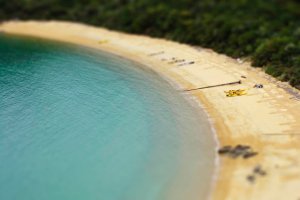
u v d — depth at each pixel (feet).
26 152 163.43
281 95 197.26
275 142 160.25
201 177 145.07
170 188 141.28
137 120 183.21
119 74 237.04
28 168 154.30
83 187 143.95
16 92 214.07
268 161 148.56
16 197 140.77
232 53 249.96
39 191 143.02
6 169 154.10
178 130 174.50
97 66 251.60
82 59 265.54
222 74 225.76
